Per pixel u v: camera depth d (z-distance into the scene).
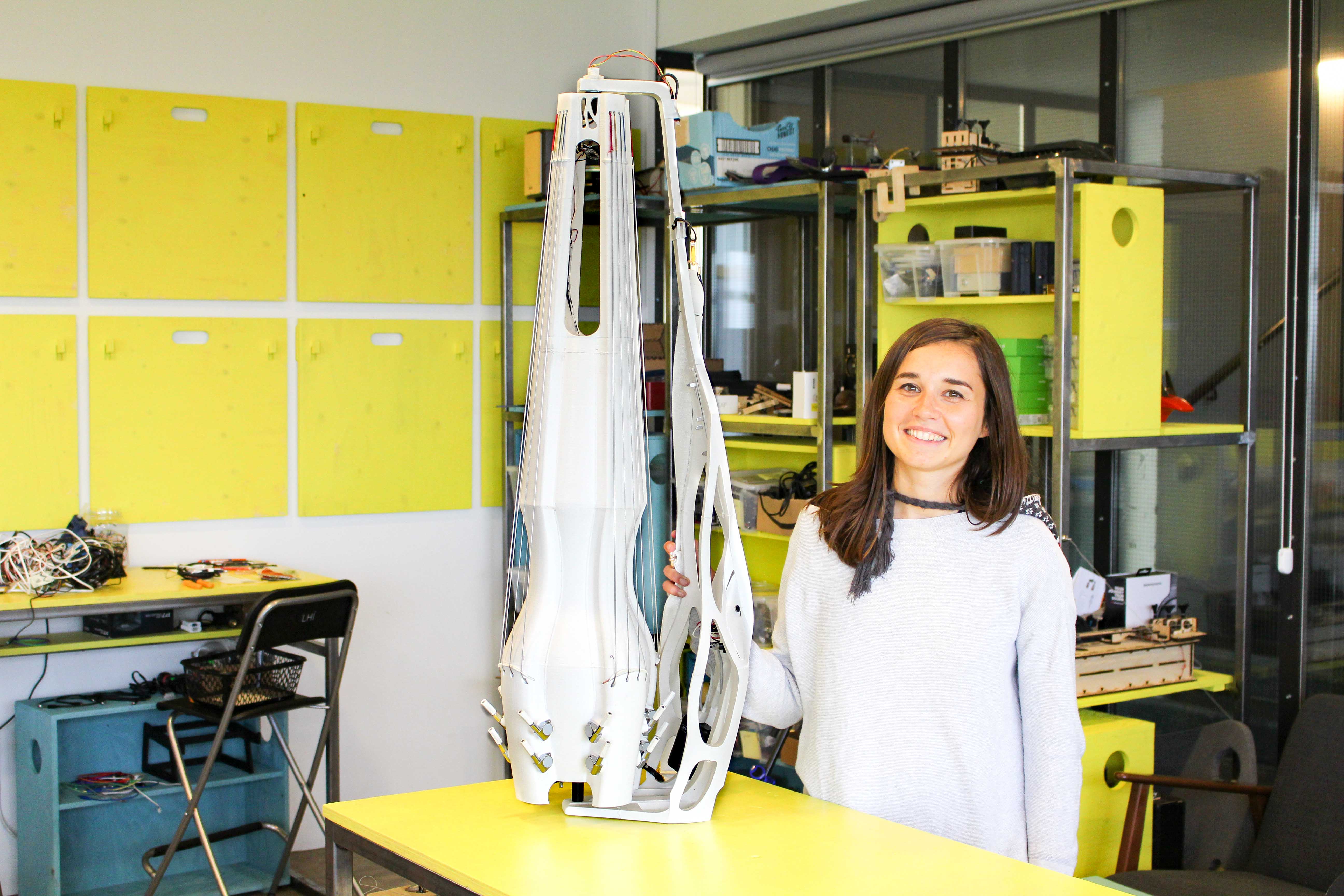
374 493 4.39
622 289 1.87
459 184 4.50
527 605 1.90
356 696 4.40
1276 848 2.79
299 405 4.25
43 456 3.86
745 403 4.09
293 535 4.27
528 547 1.98
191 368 4.06
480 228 4.55
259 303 4.18
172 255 4.01
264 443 4.19
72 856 3.82
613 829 1.84
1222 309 3.55
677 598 2.04
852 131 4.48
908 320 3.69
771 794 2.03
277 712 3.58
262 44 4.13
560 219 1.89
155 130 3.97
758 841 1.79
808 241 4.48
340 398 4.31
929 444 1.94
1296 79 3.37
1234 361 3.53
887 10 4.15
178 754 3.43
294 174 4.21
